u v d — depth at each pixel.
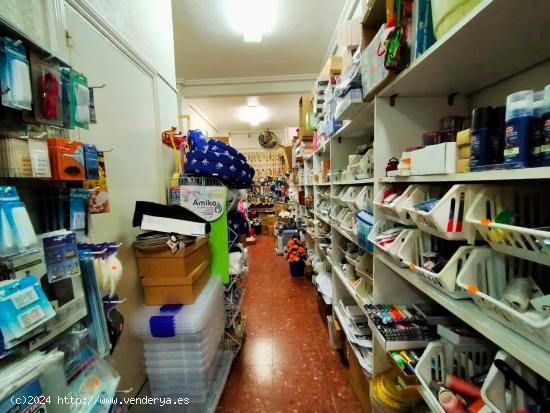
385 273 1.20
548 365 0.44
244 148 7.62
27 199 0.69
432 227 0.73
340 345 1.96
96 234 1.03
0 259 0.50
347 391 1.61
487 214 0.64
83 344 0.71
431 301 1.21
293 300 2.96
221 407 1.51
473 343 0.80
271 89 3.96
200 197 1.65
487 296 0.56
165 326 1.17
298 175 4.59
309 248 3.72
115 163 1.18
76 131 0.92
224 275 1.70
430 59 0.74
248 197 7.24
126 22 1.30
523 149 0.50
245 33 2.62
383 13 1.09
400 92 1.04
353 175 1.56
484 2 0.51
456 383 0.74
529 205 0.65
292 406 1.51
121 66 1.24
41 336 0.55
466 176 0.64
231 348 1.90
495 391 0.58
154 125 1.58
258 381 1.71
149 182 1.50
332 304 2.11
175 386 1.29
